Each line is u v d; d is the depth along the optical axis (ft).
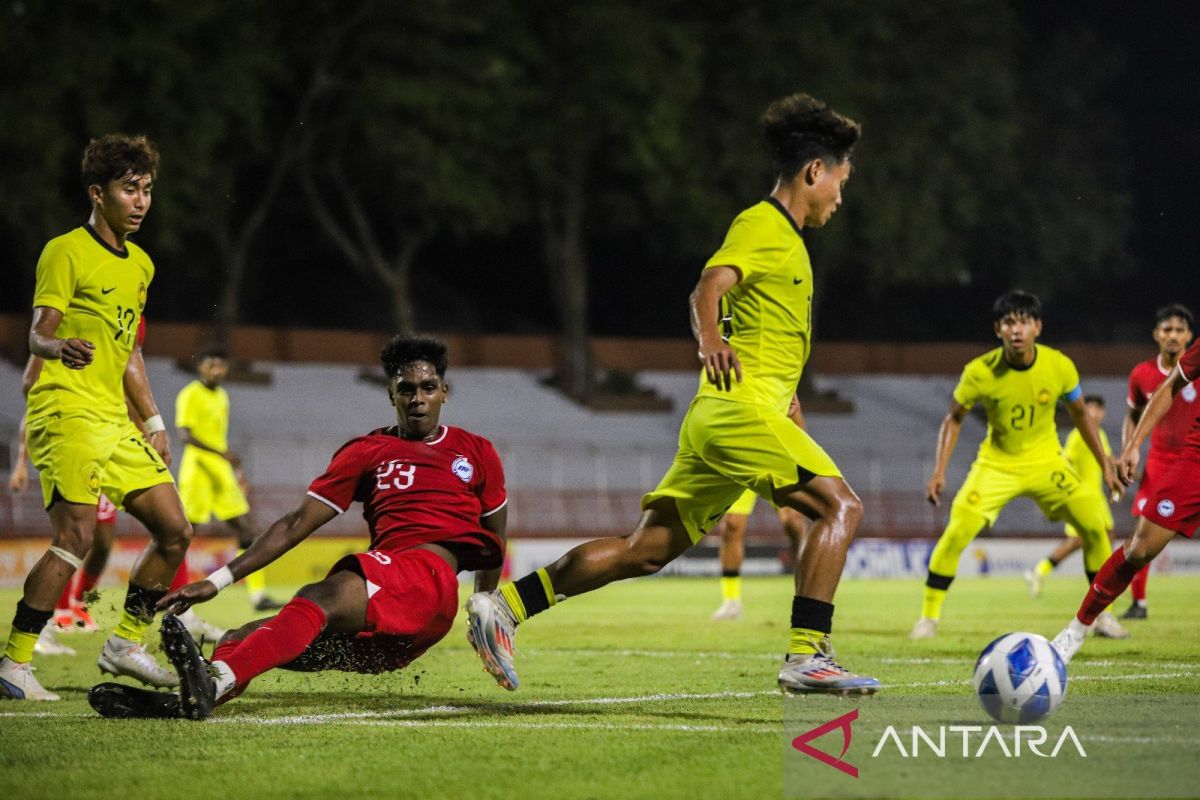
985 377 134.51
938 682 94.94
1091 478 197.06
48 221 378.32
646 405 504.84
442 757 63.98
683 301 567.18
